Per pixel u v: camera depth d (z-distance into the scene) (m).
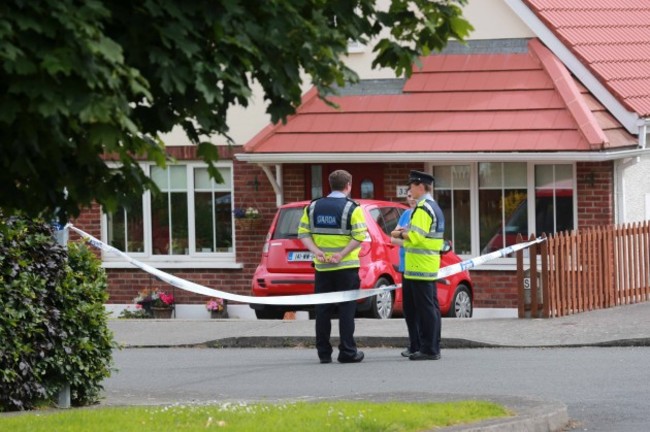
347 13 11.20
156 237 41.44
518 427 15.69
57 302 18.91
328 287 24.67
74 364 19.12
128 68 9.37
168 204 41.25
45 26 9.12
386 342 27.84
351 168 39.38
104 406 19.12
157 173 41.25
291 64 10.62
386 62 11.95
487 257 30.11
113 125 9.34
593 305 31.59
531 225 37.38
